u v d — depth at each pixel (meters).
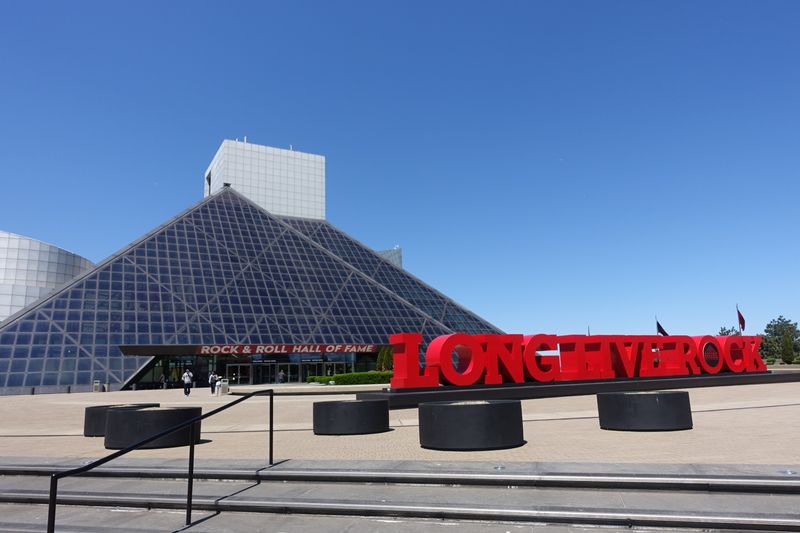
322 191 100.44
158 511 9.04
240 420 22.00
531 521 7.71
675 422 15.31
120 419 14.30
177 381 52.44
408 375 25.45
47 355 44.72
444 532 7.54
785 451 11.33
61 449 14.37
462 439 12.58
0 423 21.73
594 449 12.28
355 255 84.50
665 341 34.47
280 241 68.31
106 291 51.22
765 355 88.19
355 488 9.40
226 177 93.50
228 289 56.72
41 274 80.12
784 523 6.93
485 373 27.47
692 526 7.23
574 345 30.64
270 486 9.79
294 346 52.31
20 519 8.85
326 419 16.62
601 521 7.52
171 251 58.81
